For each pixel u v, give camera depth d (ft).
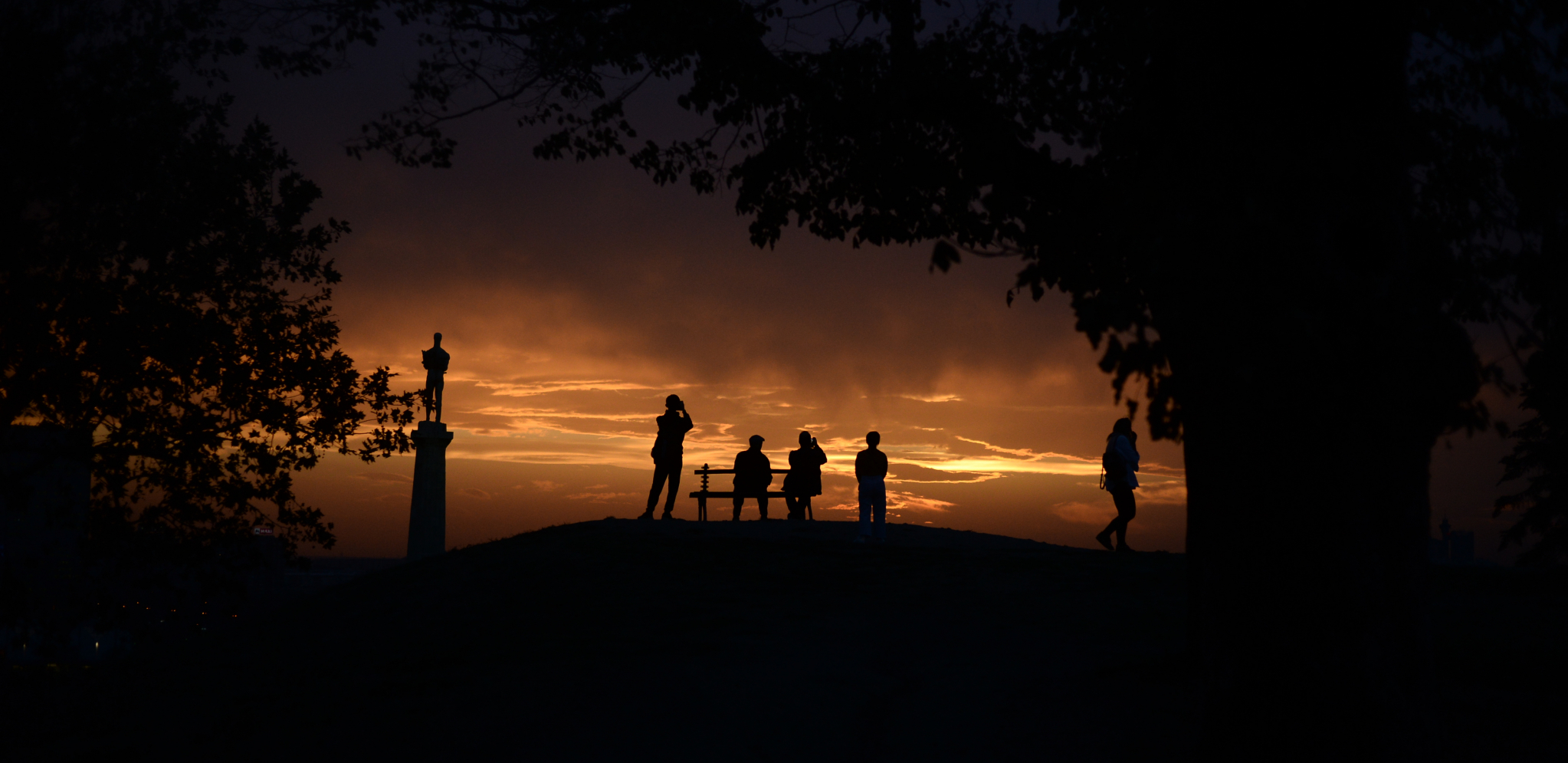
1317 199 13.25
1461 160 20.83
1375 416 13.12
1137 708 21.12
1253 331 13.24
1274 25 13.71
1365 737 12.99
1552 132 18.75
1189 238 13.80
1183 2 14.88
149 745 23.08
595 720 21.75
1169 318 14.08
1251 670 13.64
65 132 30.50
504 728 21.52
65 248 31.55
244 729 23.59
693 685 24.94
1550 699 20.53
